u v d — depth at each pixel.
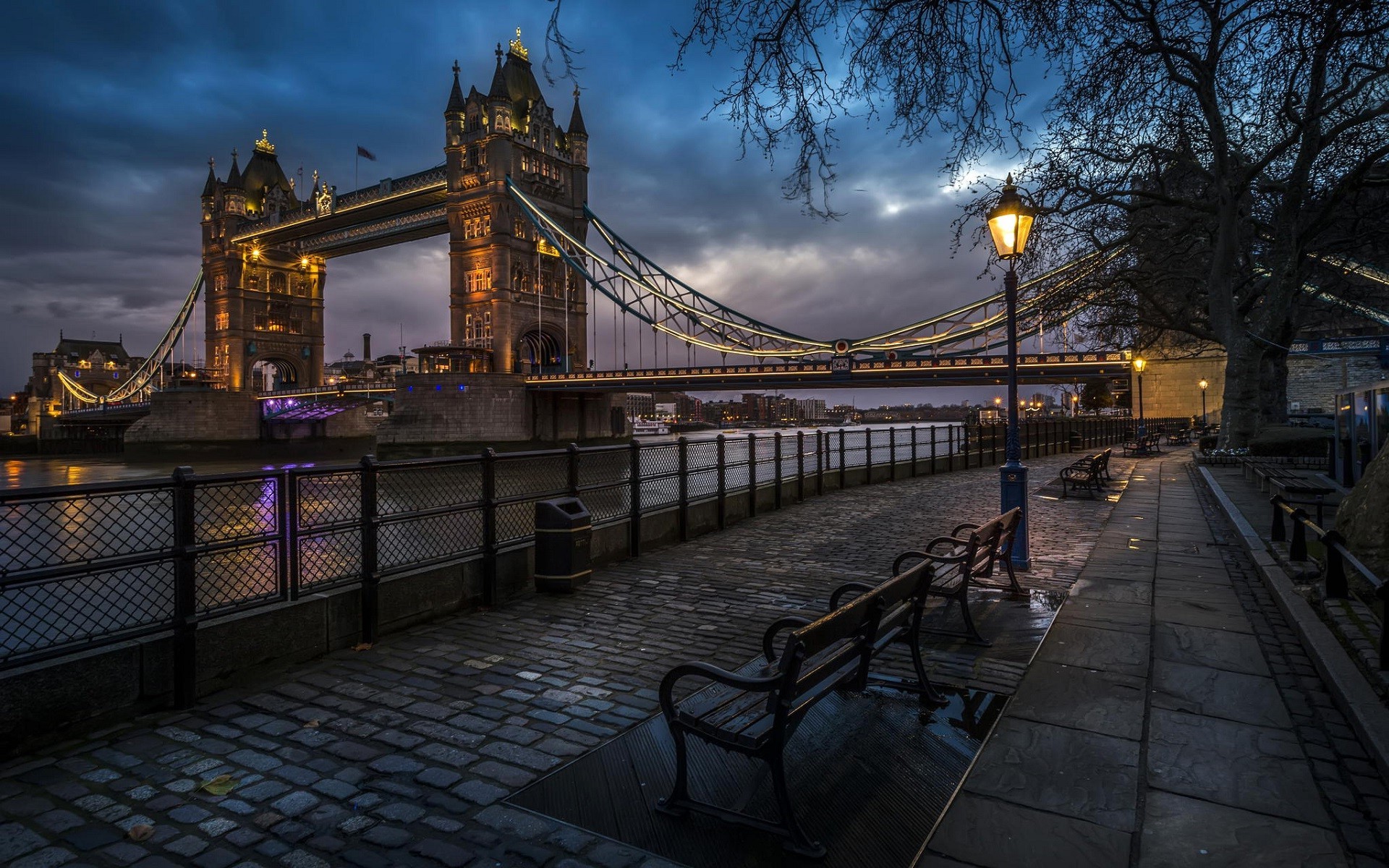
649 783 3.77
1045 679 5.01
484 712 4.69
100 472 103.31
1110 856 3.03
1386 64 5.04
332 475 5.97
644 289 105.62
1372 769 3.71
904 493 17.59
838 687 3.80
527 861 3.11
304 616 5.68
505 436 105.62
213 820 3.45
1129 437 36.62
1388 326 31.47
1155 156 9.30
